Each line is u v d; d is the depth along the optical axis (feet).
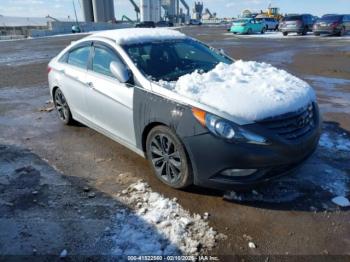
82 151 15.34
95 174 13.12
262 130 9.91
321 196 11.24
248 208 10.73
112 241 9.34
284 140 10.10
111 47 14.21
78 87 15.87
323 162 13.52
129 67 13.02
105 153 15.06
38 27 179.63
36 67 41.37
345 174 12.59
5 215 10.55
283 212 10.51
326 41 73.15
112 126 14.19
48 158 14.64
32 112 21.68
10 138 17.08
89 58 15.52
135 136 12.82
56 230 9.82
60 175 13.07
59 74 17.54
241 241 9.31
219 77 12.37
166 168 11.83
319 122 12.02
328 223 9.98
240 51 54.60
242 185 10.19
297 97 11.10
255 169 10.03
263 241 9.31
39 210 10.78
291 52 52.24
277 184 11.96
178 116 10.66
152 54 14.08
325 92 25.32
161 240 9.35
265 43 70.03
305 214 10.39
